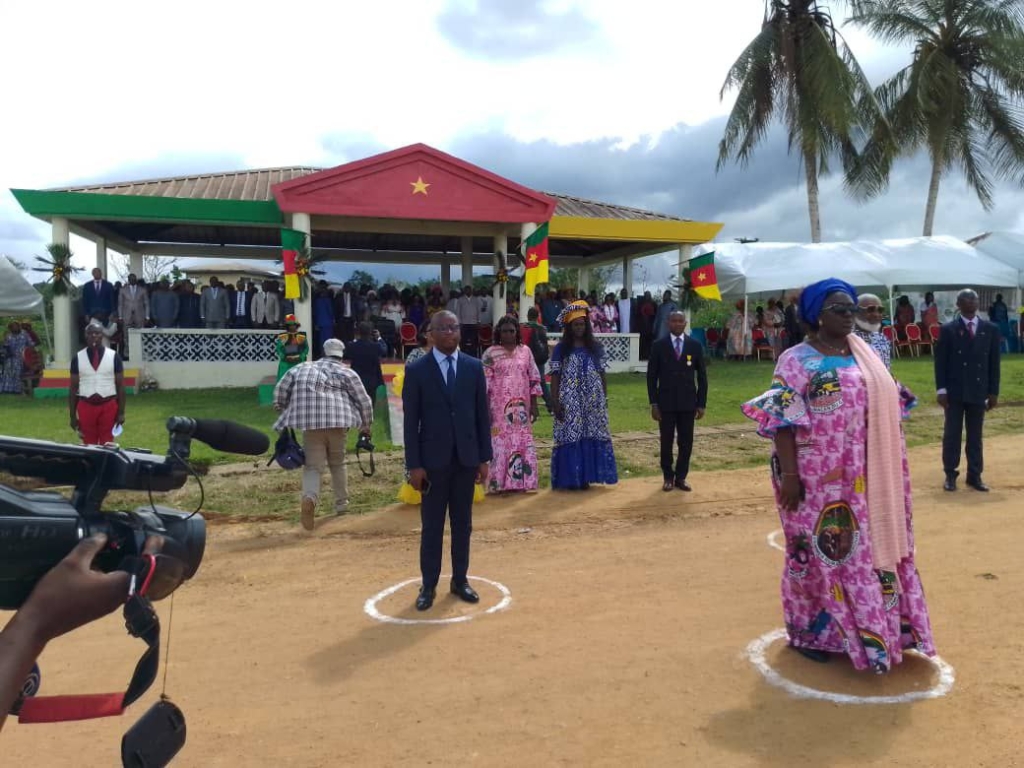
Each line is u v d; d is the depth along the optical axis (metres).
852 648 4.02
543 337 13.87
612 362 21.03
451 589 5.61
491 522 7.53
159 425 12.55
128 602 1.40
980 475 8.39
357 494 8.67
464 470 5.50
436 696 4.06
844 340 4.17
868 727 3.63
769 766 3.34
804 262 24.52
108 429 9.48
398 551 6.71
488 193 18.28
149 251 23.59
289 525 7.56
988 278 24.56
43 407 15.13
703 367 8.50
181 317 18.67
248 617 5.25
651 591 5.54
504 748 3.54
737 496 8.30
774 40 26.31
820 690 3.99
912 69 28.05
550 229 19.78
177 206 17.72
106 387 9.38
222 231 22.22
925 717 3.71
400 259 26.28
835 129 25.89
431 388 5.39
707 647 4.55
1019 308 26.31
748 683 4.09
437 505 5.41
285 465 7.31
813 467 4.10
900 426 4.15
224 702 4.04
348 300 19.25
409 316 20.73
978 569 5.80
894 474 4.07
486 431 5.57
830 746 3.48
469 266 24.56
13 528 1.37
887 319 24.66
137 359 17.94
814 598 4.30
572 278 37.41
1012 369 19.38
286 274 16.97
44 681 4.30
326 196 17.28
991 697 3.87
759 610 5.11
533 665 4.39
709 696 3.96
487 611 5.26
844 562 4.05
